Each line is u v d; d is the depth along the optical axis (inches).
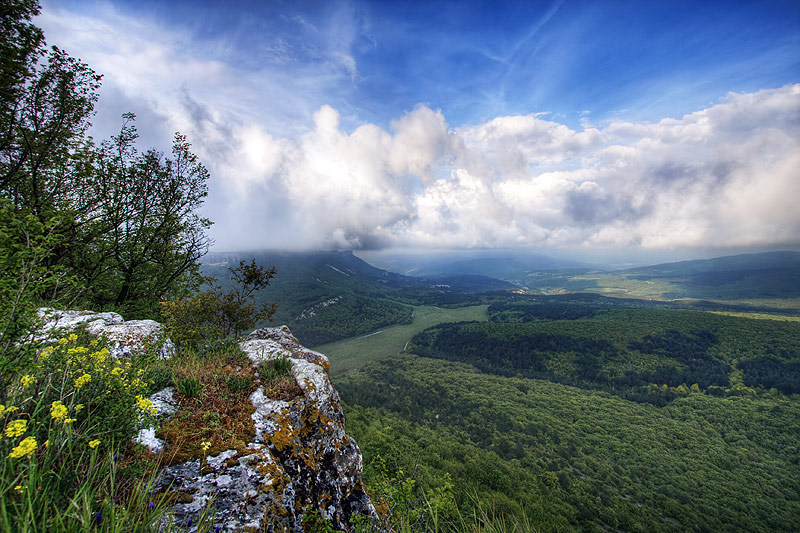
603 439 4099.4
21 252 118.3
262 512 131.3
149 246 641.0
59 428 102.7
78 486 94.5
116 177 593.3
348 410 3112.7
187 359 259.9
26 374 116.0
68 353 128.9
